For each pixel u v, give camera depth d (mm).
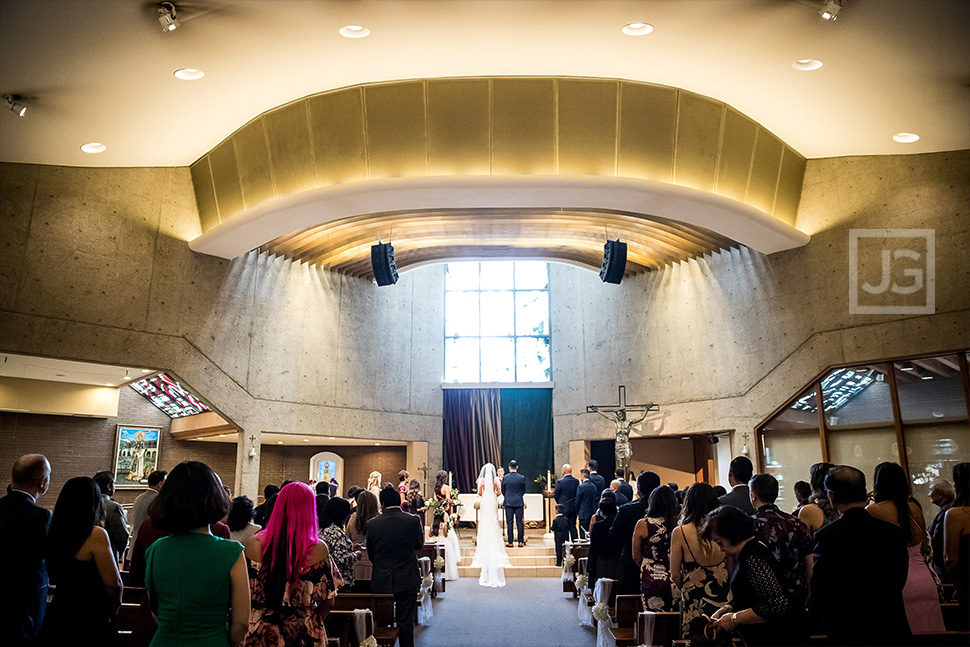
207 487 2668
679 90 9367
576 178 9492
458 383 18156
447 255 15312
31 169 9617
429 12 7293
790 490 11258
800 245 11102
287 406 13195
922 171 9906
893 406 9789
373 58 8398
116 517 5695
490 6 7195
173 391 14438
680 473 16219
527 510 17172
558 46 8219
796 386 11094
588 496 10906
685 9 7223
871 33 6984
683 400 13641
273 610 3289
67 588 3385
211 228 10977
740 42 7742
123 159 10117
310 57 8195
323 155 9758
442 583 9531
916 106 8398
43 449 14000
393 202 9852
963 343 9109
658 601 4523
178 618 2551
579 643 6770
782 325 11438
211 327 11586
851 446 10312
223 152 10414
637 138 9570
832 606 3059
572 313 17469
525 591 10242
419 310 17672
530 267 18906
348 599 5320
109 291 10133
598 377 16359
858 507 3191
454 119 9398
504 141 9492
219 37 7305
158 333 10703
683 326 13891
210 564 2598
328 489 6949
